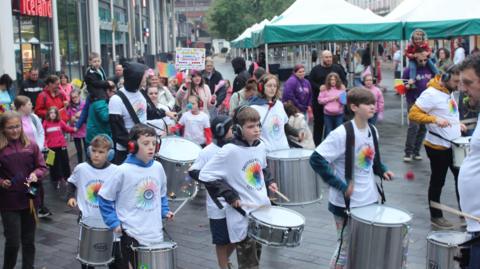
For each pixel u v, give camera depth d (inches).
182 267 237.1
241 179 189.8
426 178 372.8
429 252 166.7
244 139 190.7
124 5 1472.7
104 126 315.3
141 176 185.2
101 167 222.8
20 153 215.2
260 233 173.0
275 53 1209.4
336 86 455.2
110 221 180.9
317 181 231.0
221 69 1904.5
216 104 481.4
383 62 1797.5
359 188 190.2
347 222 185.5
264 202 191.9
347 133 187.3
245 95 327.9
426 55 427.2
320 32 544.7
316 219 294.8
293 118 320.5
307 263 236.1
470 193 137.6
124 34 1473.9
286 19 557.9
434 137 269.9
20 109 292.4
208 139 364.2
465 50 909.2
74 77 948.6
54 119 377.7
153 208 187.0
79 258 195.6
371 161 192.4
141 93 291.0
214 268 236.1
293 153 235.9
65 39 903.7
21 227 221.3
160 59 1897.1
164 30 2249.0
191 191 247.3
